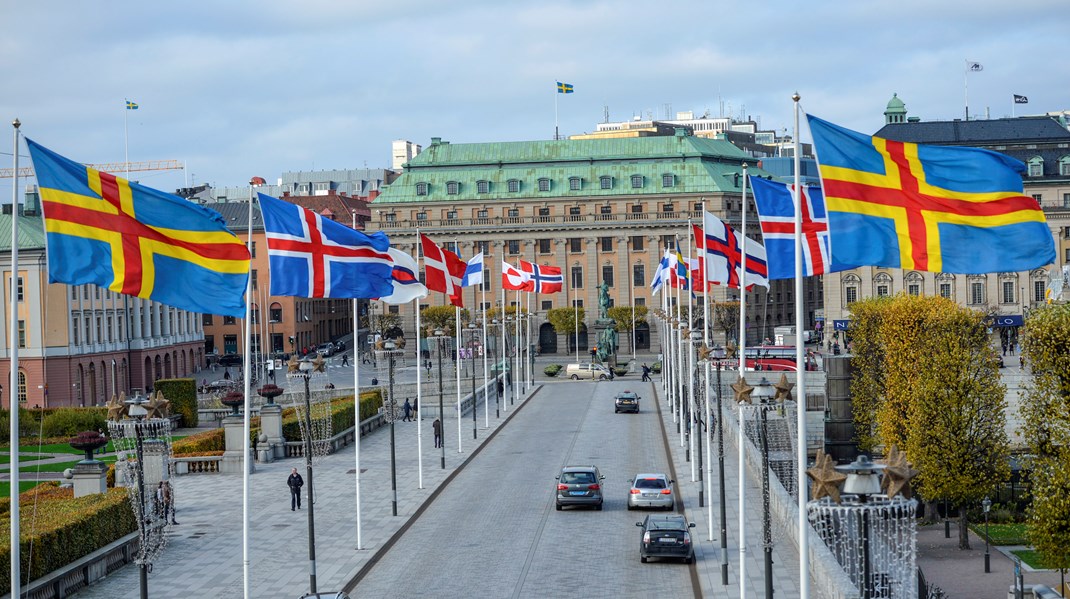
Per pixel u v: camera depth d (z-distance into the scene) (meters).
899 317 119.12
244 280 58.19
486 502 106.12
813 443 145.38
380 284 78.81
